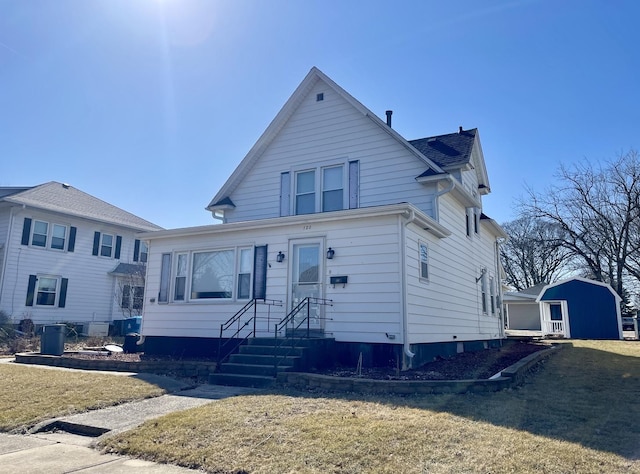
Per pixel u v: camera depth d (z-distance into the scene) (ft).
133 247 92.22
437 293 40.91
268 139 49.34
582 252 112.16
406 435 16.80
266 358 31.73
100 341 61.41
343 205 44.57
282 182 48.19
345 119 46.16
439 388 24.36
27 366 36.96
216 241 42.52
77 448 17.94
